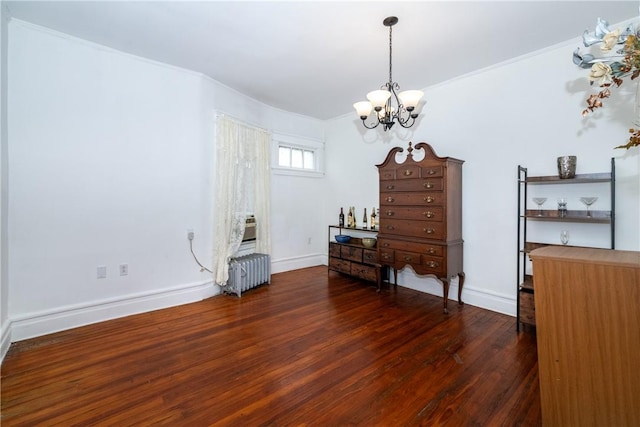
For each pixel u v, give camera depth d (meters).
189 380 1.91
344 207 4.89
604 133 2.42
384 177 3.66
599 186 2.47
